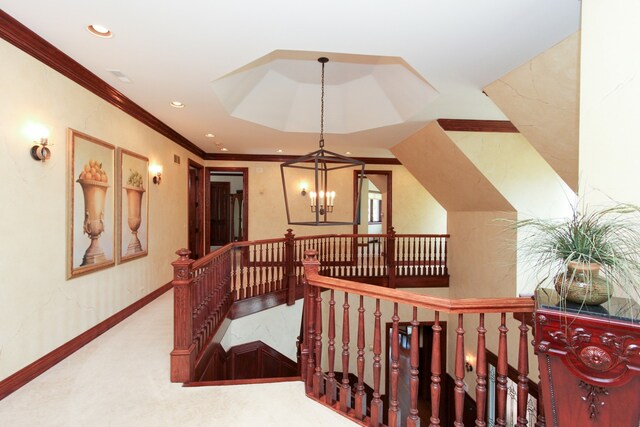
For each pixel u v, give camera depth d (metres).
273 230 7.03
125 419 1.99
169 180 4.90
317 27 2.25
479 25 2.21
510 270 4.50
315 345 2.28
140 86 3.21
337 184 7.26
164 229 4.74
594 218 1.39
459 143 4.20
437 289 6.34
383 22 2.19
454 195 5.46
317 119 4.68
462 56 2.62
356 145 5.69
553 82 2.64
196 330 2.75
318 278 2.18
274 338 4.93
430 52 2.57
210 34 2.33
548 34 2.29
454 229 6.17
